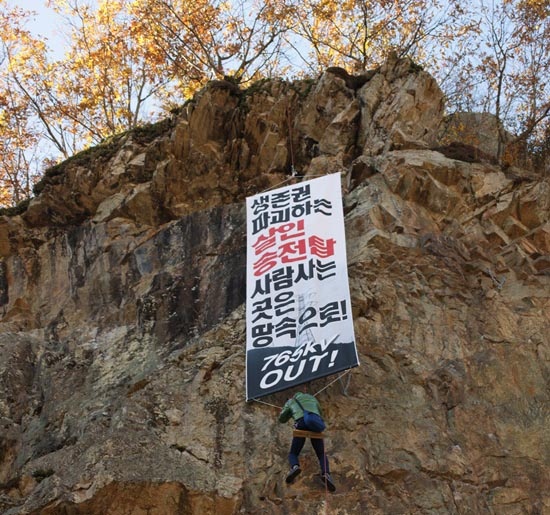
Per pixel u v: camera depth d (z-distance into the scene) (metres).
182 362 13.95
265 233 14.64
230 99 17.72
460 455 12.77
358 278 14.44
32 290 17.20
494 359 14.04
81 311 16.36
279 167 17.20
